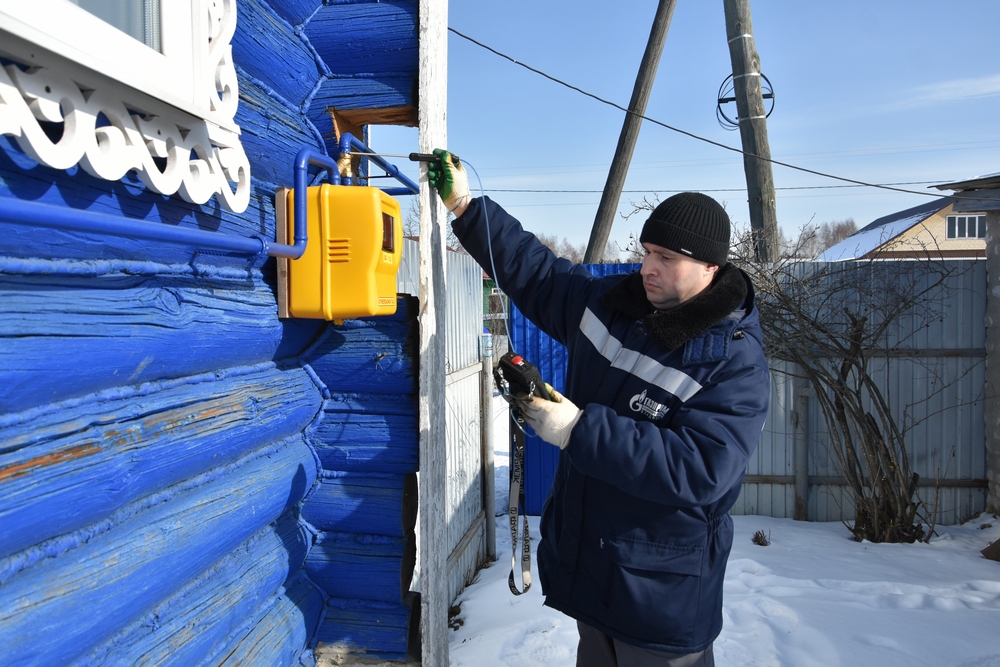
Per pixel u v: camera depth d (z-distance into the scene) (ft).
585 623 5.45
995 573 13.56
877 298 17.30
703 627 5.20
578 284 5.94
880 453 16.22
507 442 28.04
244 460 5.04
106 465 3.37
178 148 3.77
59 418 3.20
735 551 15.06
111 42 3.14
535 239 6.22
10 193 2.81
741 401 4.78
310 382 6.03
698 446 4.58
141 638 3.85
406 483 6.07
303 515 6.16
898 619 10.67
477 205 5.92
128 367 3.60
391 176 7.29
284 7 5.62
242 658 4.82
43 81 2.79
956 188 17.25
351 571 6.11
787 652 9.61
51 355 3.01
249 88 5.09
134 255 3.69
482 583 14.29
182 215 4.17
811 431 18.03
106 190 3.44
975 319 17.38
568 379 5.89
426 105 5.66
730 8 20.43
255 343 5.02
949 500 17.69
